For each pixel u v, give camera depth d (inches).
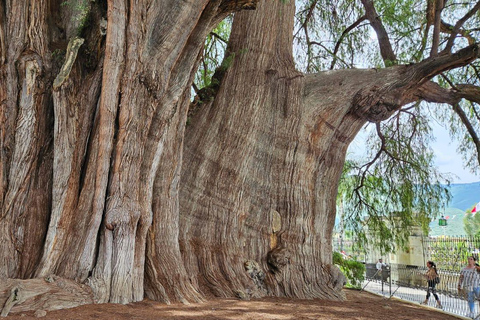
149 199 298.0
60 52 284.0
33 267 260.8
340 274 412.2
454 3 577.0
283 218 408.8
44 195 275.6
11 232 260.1
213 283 352.2
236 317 258.4
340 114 445.4
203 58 569.6
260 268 379.6
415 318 320.8
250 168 407.8
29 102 266.8
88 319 219.8
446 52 492.7
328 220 442.3
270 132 421.1
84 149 281.9
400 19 560.4
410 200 606.2
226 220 386.3
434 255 682.8
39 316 216.7
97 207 271.3
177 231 330.3
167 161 331.6
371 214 630.5
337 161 457.1
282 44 456.4
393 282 649.0
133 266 281.3
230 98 426.3
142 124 286.8
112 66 271.4
